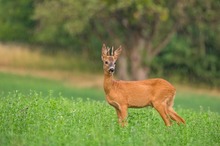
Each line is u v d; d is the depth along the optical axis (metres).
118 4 48.00
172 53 61.75
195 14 53.41
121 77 55.31
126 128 18.55
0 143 16.14
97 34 55.81
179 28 59.53
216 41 61.06
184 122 20.67
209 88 61.38
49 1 54.66
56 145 16.00
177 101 49.41
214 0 53.19
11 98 22.73
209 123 21.03
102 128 17.73
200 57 61.41
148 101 20.39
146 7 48.72
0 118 18.94
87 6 49.88
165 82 20.59
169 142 17.09
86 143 16.19
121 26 56.62
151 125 19.53
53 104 21.64
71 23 51.22
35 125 18.03
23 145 16.00
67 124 18.56
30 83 55.56
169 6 52.84
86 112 21.00
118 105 20.05
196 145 17.08
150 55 53.59
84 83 60.34
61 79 61.62
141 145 16.36
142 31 53.03
